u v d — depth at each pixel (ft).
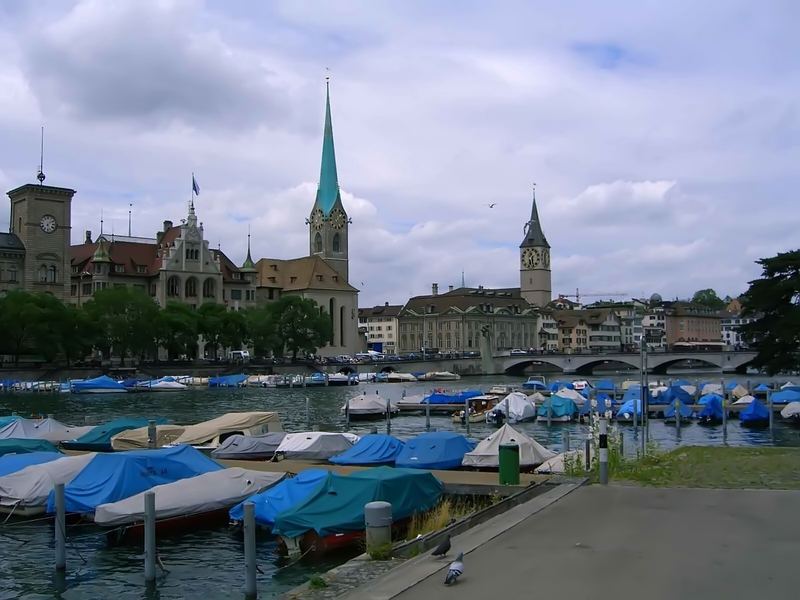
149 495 100.83
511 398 318.24
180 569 105.40
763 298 305.53
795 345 306.76
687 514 82.48
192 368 601.21
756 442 252.21
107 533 117.60
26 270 618.03
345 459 165.07
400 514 108.37
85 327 537.65
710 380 537.24
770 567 61.67
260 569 104.53
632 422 307.58
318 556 104.94
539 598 55.42
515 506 89.92
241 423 214.90
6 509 129.90
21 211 627.87
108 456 130.62
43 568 106.83
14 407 390.21
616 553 66.80
